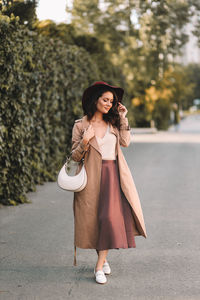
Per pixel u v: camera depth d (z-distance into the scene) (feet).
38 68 27.61
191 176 34.12
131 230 13.10
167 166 40.27
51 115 31.78
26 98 25.86
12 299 11.69
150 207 23.17
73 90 36.55
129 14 50.29
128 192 13.02
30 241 17.19
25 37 25.16
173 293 12.06
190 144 67.26
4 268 14.14
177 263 14.53
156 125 119.44
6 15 23.45
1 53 21.68
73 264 14.49
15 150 23.73
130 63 64.69
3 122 22.95
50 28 38.70
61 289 12.37
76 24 52.80
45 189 28.78
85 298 11.73
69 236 17.89
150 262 14.65
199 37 45.62
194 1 44.32
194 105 381.81
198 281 12.93
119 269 14.01
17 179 24.27
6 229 19.02
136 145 65.67
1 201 23.94
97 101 13.09
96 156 12.98
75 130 13.47
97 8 53.11
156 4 42.06
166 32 46.32
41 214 21.81
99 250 12.81
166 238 17.44
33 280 13.08
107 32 55.21
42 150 29.76
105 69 61.16
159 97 104.12
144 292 12.12
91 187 12.89
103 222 12.57
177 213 21.79
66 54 35.19
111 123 13.34
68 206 23.70
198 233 18.16
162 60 52.29
